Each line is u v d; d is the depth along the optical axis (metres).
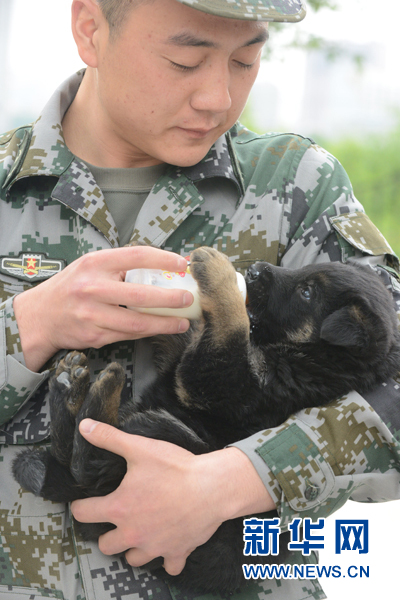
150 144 2.20
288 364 2.37
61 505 2.13
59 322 1.99
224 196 2.43
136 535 1.90
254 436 2.02
